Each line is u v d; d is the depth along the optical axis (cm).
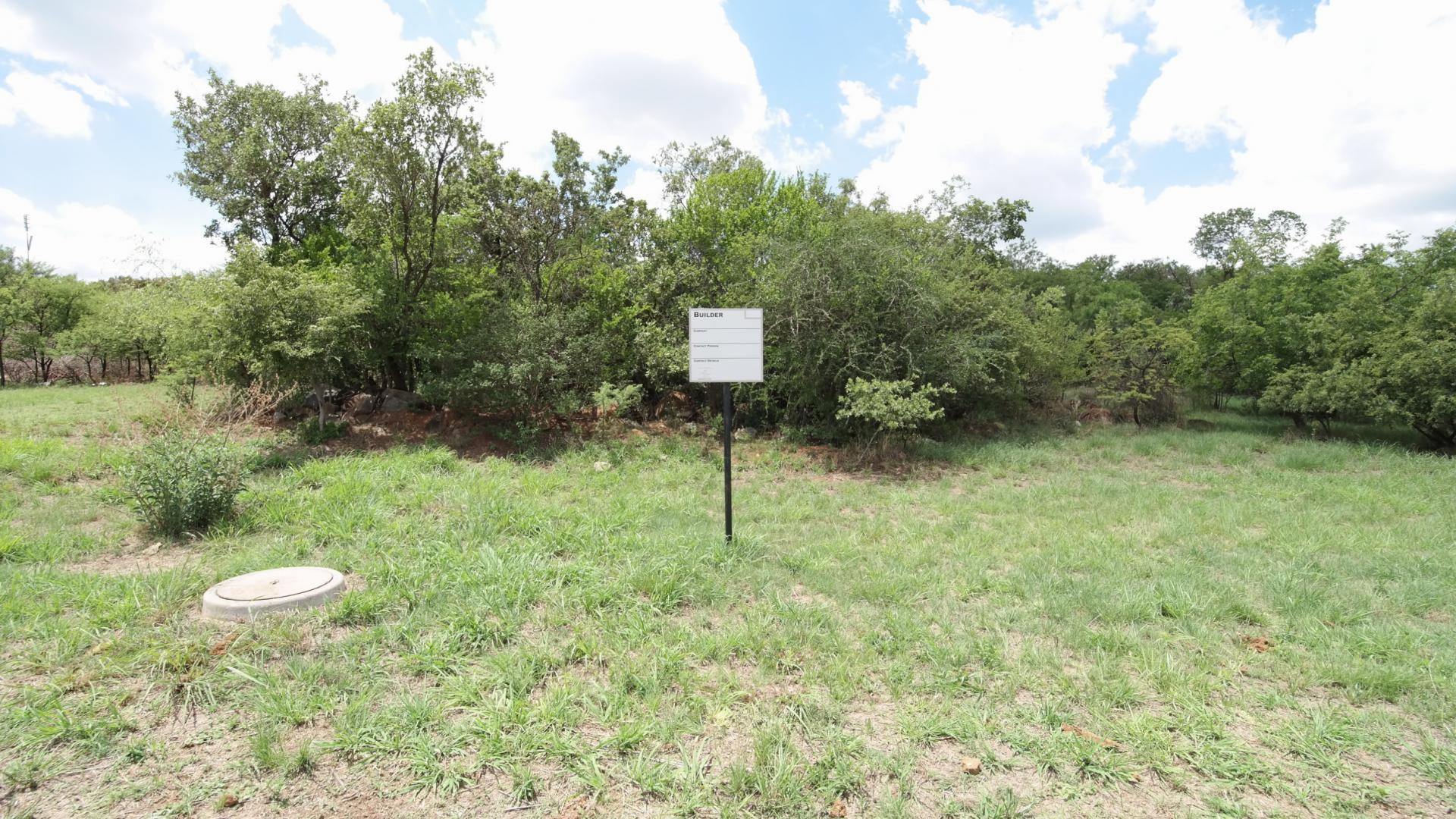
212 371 1149
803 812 271
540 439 1233
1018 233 2511
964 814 273
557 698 340
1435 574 571
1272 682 388
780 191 1612
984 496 912
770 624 446
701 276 1597
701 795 276
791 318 1242
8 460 846
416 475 892
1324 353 1555
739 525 724
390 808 272
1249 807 281
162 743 307
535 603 473
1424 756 313
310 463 927
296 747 306
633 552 582
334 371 1182
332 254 1476
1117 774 298
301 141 1617
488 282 1487
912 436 1288
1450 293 1420
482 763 296
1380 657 416
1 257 3344
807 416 1405
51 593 465
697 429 1418
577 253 1555
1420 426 1378
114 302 1928
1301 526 729
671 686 363
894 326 1266
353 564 543
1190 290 3894
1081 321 2775
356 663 377
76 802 271
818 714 340
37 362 3075
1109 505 841
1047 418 1758
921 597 514
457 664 380
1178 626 457
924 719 335
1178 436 1502
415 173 1234
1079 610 487
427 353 1219
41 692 339
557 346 1262
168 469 631
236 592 451
